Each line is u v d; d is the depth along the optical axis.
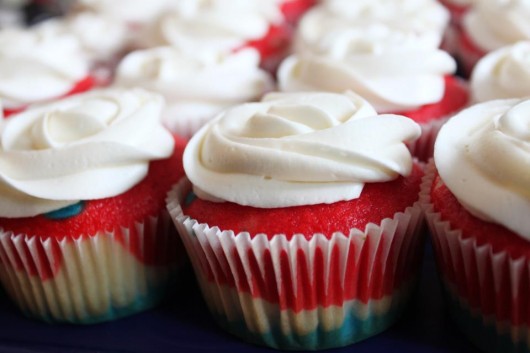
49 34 0.42
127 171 0.28
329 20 0.41
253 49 0.41
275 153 0.26
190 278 0.31
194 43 0.41
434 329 0.27
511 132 0.24
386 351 0.27
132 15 0.47
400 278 0.27
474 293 0.26
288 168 0.26
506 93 0.31
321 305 0.27
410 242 0.27
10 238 0.28
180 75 0.35
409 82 0.32
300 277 0.26
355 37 0.34
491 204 0.24
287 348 0.27
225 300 0.27
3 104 0.35
